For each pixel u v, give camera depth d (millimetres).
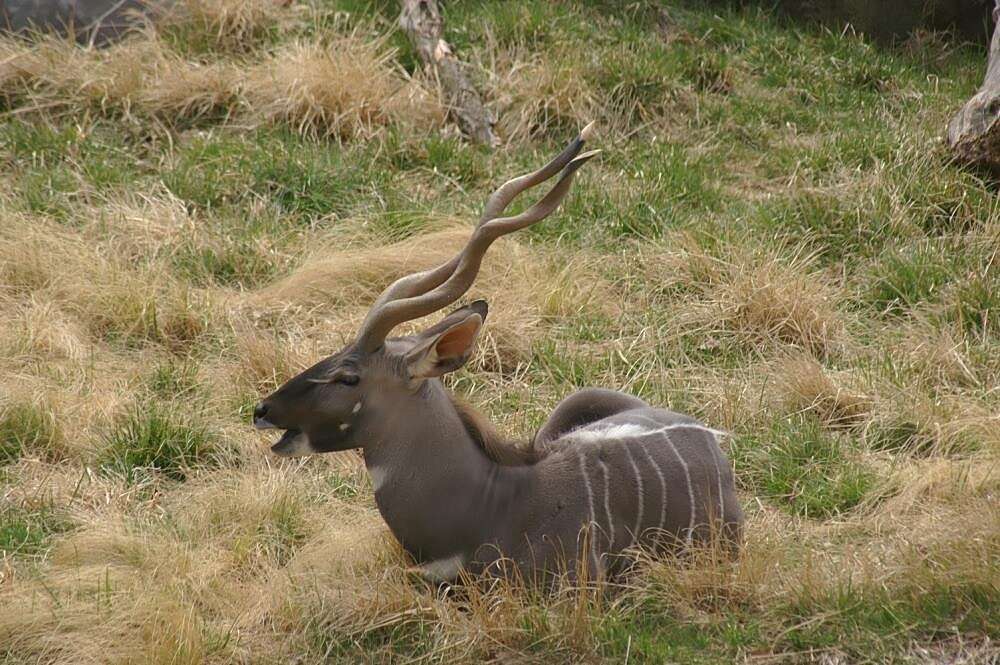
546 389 11336
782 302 12383
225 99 15594
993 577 7863
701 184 15070
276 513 9227
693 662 7379
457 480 7785
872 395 11180
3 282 12117
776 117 17188
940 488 9641
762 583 8031
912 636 7543
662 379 11461
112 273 12188
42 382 10664
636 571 8117
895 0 20109
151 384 10969
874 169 15305
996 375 11617
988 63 16406
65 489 9492
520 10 17750
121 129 15117
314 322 12117
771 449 10398
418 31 16672
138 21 16641
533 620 7559
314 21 17078
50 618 7699
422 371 7574
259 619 7941
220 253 13039
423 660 7508
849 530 9219
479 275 12695
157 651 7395
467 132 15805
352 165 14656
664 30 18703
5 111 15367
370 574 8312
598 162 15570
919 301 12828
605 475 8086
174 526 9055
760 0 20250
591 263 13266
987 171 14992
